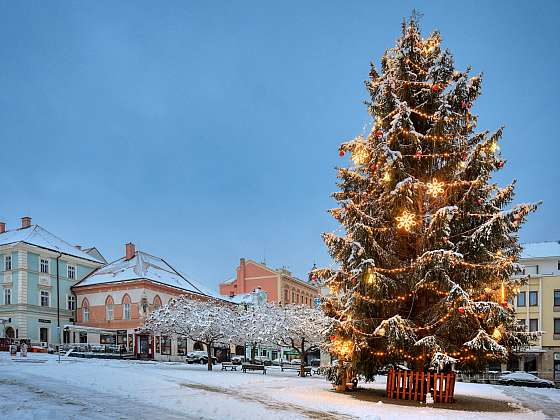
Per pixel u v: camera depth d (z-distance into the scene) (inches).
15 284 1910.7
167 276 2215.8
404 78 705.6
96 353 1715.1
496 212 636.7
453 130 680.4
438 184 638.5
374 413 508.7
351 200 682.8
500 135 633.0
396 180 650.2
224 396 607.5
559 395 913.5
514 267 610.9
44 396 547.5
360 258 624.7
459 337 613.3
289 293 3043.8
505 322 590.6
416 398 642.8
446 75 713.6
